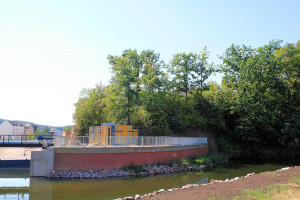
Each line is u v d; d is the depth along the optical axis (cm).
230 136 4394
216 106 4288
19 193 1720
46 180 2019
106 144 2378
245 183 1386
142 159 2456
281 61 4075
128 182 1972
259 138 4266
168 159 2736
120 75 3309
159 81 4056
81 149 2205
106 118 4222
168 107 4359
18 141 3884
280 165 3178
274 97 4072
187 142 3212
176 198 1073
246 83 4069
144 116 3759
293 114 3944
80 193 1664
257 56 4097
